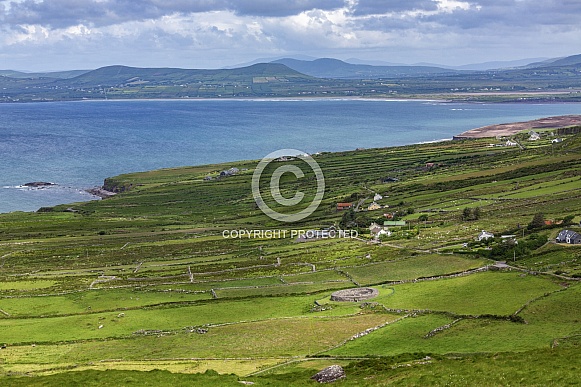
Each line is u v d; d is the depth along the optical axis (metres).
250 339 120.62
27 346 124.38
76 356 115.56
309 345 114.31
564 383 74.50
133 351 117.38
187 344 120.00
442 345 106.56
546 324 113.50
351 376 88.56
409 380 81.81
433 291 147.50
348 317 132.12
